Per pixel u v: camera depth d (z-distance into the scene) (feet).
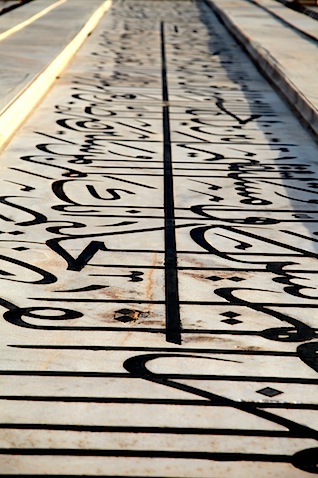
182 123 37.40
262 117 39.24
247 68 53.98
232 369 15.47
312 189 27.89
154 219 24.09
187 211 24.97
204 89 45.98
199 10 99.60
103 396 14.40
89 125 36.14
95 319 17.38
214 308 18.08
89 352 15.96
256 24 73.41
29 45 53.11
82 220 23.71
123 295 18.62
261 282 19.63
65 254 20.95
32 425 13.48
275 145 33.96
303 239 22.80
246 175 29.32
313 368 15.62
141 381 14.93
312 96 39.34
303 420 13.85
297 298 18.78
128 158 30.99
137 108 40.29
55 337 16.51
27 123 35.81
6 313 17.48
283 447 13.07
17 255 20.76
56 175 28.27
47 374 15.10
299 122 38.34
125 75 49.39
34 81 40.45
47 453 12.72
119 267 20.25
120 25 78.28
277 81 46.09
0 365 15.34
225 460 12.68
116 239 22.22
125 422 13.64
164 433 13.35
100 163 30.12
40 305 17.94
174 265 20.51
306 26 72.18
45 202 25.25
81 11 81.41
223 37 71.41
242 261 20.94
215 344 16.44
